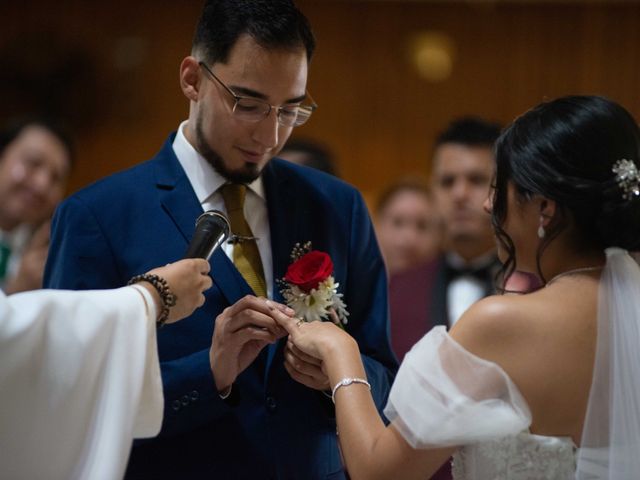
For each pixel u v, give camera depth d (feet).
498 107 24.63
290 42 7.91
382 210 16.97
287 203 8.75
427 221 16.67
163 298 7.39
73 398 6.94
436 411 6.86
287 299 8.14
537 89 24.53
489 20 24.59
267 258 8.61
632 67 24.36
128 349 7.07
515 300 7.09
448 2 24.54
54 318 6.95
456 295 13.46
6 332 6.75
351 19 24.72
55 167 15.17
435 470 7.11
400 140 24.79
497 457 6.95
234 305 7.85
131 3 24.52
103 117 24.52
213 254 8.32
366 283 8.93
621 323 6.98
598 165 7.07
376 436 7.18
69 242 8.13
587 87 24.48
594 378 6.93
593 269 7.22
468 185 13.46
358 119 24.77
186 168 8.55
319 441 8.45
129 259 8.18
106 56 24.50
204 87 8.23
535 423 6.97
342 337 7.70
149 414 7.36
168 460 8.12
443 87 24.71
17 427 6.90
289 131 8.29
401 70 24.75
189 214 8.34
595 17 24.40
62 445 6.97
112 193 8.35
